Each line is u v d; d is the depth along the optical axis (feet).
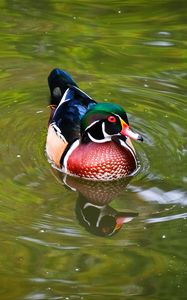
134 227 35.96
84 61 51.21
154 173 40.52
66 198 38.45
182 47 52.60
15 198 37.91
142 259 33.50
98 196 39.27
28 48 52.70
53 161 42.09
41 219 36.24
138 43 53.16
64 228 35.70
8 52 52.34
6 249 33.91
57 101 45.73
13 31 54.49
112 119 40.83
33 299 30.83
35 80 49.34
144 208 37.52
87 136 41.37
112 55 51.80
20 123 45.16
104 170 40.60
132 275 32.42
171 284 31.83
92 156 40.75
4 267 32.81
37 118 45.78
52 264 33.06
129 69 50.26
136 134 40.57
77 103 43.75
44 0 58.59
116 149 40.91
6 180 39.50
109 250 34.12
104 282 31.96
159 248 34.24
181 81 48.96
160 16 56.54
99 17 56.39
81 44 53.01
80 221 36.42
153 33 54.39
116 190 39.99
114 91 47.96
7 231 35.17
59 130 42.52
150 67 50.49
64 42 53.26
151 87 48.42
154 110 46.24
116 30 54.70
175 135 43.83
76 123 42.75
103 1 58.54
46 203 37.73
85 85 48.26
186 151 42.29
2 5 58.08
